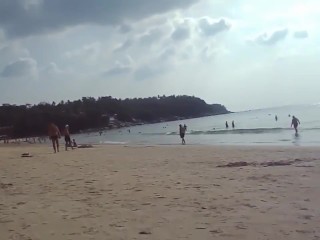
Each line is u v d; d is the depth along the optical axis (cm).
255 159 1738
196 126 10756
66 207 821
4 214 776
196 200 832
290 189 907
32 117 16112
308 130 5125
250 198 824
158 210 752
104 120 19012
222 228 600
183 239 554
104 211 765
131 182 1155
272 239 534
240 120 12462
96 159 2108
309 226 588
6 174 1505
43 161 2081
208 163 1652
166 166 1600
